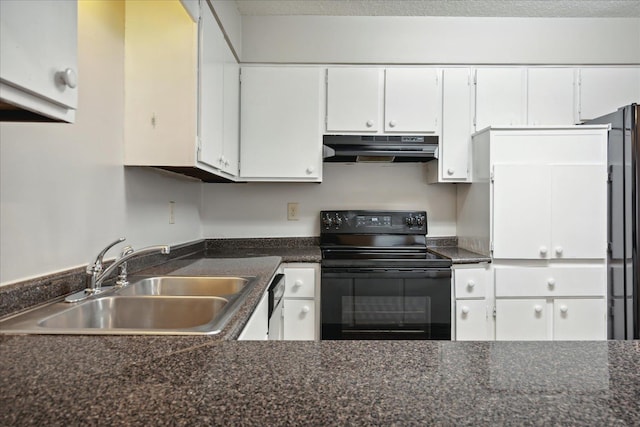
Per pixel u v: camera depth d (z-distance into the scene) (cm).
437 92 235
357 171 264
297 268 214
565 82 236
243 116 232
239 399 50
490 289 214
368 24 240
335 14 238
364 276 207
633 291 194
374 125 234
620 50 241
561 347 70
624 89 237
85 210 127
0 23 52
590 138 211
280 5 227
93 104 131
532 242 211
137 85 151
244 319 90
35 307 100
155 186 181
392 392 52
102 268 122
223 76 190
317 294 214
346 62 240
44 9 60
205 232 262
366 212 259
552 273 213
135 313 117
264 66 236
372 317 207
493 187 212
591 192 210
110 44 141
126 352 67
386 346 71
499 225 212
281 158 234
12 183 96
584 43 241
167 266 172
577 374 58
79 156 123
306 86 234
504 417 46
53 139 111
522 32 241
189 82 150
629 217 196
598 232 210
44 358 64
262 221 265
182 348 69
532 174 211
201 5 153
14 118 69
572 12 235
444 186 264
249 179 234
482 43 241
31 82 57
